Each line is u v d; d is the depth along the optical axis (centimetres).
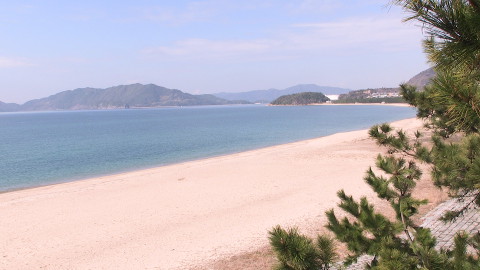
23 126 12625
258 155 3522
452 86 247
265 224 1396
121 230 1449
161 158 4053
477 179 413
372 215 560
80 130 9469
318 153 3325
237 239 1248
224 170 2747
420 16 241
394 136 739
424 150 691
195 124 10675
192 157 4044
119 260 1148
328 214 599
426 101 949
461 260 418
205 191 2069
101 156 4350
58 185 2625
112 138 6769
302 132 6869
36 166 3722
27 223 1595
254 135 6556
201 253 1145
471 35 236
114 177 2802
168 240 1302
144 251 1209
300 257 340
